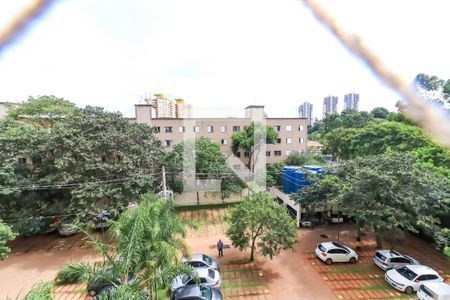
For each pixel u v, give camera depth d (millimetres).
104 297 7324
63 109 24562
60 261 15188
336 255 14609
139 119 31891
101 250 8539
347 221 20750
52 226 17031
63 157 16312
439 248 14047
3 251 12047
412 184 14609
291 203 21156
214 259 14109
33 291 7066
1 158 16172
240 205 14695
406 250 16609
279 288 12398
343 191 14680
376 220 13727
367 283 12797
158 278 8148
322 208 19672
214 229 19844
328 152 37250
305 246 16781
